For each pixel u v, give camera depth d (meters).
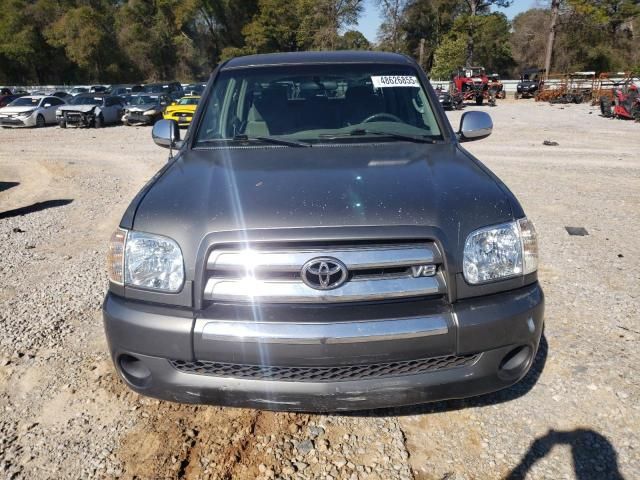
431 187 2.56
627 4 54.50
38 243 6.13
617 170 10.39
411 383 2.32
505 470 2.49
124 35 64.81
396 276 2.30
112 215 7.52
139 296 2.41
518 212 2.53
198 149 3.37
